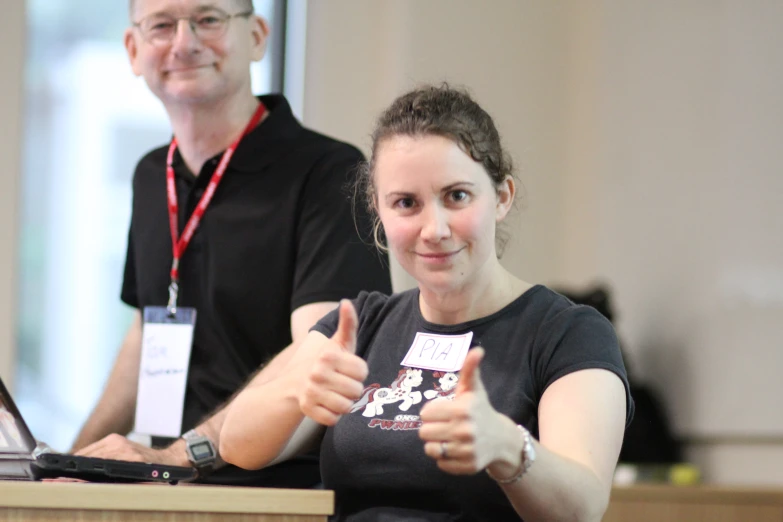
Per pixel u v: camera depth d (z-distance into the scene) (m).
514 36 10.27
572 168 10.39
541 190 10.33
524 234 10.25
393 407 3.53
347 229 5.18
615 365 3.40
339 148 5.45
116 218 9.88
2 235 8.95
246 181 5.43
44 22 9.73
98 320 9.75
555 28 10.41
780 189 7.39
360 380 3.12
